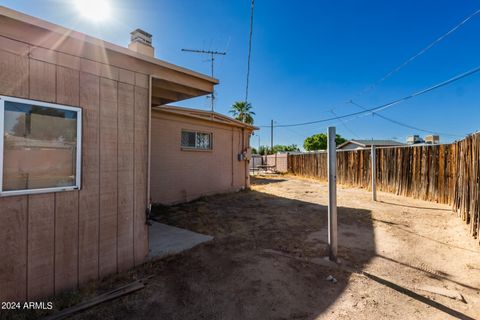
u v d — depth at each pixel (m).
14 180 1.89
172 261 2.92
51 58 2.07
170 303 2.10
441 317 1.96
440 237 3.94
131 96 2.71
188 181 7.09
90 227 2.36
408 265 2.95
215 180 8.10
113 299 2.12
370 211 5.74
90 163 2.35
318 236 3.99
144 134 2.85
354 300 2.19
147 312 1.97
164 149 6.38
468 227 4.34
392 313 2.01
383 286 2.44
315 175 13.56
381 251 3.38
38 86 2.00
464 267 2.88
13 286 1.89
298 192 8.96
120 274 2.54
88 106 2.33
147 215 2.89
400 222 4.84
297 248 3.44
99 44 2.37
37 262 2.02
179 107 7.46
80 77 2.27
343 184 10.52
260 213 5.59
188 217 5.13
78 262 2.28
